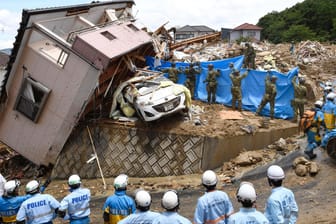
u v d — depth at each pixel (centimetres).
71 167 1416
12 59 1372
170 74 1744
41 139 1447
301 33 7031
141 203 512
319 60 2864
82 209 678
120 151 1359
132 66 1512
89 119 1432
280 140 1332
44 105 1400
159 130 1326
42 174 1495
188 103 1416
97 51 1285
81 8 1628
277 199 528
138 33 1673
